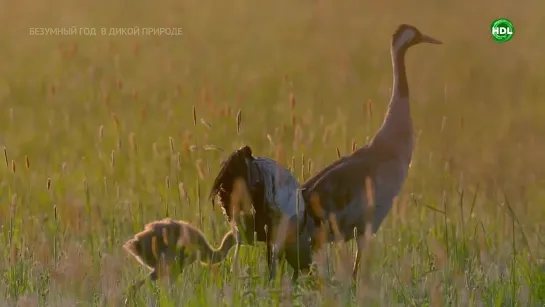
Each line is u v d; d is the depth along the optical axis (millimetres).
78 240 41344
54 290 32812
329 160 56844
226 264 37594
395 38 42719
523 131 73625
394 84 42062
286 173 35906
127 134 63156
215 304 32031
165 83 86000
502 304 33906
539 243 42000
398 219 44219
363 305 31812
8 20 115188
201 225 41781
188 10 126188
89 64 92188
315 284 34344
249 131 68562
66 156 59906
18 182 52000
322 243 37062
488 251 40250
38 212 47438
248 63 100750
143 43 106125
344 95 84625
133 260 39406
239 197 35312
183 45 107562
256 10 129625
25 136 66688
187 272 36312
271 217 35688
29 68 93375
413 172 56906
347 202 38844
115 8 122062
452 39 114000
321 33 118250
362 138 63344
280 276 35188
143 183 51656
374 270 37344
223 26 119312
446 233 39344
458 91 89062
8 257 37250
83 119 69188
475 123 76125
